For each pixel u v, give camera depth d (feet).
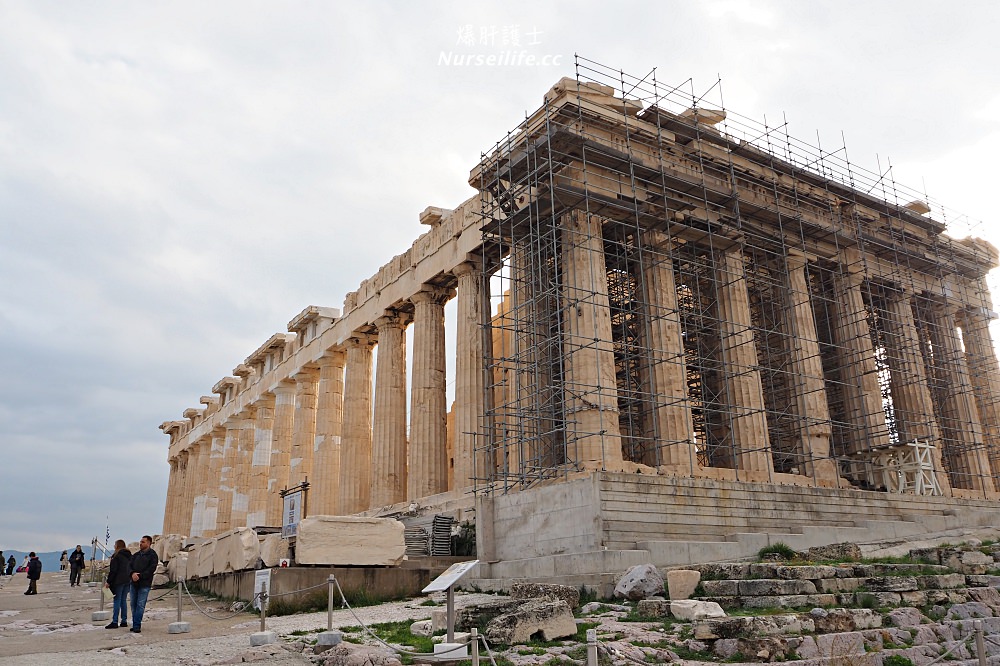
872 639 42.57
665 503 72.43
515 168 92.84
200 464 216.13
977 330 137.39
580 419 85.46
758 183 108.78
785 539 72.59
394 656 38.91
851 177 120.88
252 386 184.34
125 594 58.39
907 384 122.83
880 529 81.71
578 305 88.63
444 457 114.42
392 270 129.80
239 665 40.34
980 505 106.83
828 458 101.65
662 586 54.34
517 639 40.68
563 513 70.85
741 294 104.78
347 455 135.03
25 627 60.23
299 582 65.46
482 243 105.50
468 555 83.92
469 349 106.73
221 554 82.07
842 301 119.34
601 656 37.58
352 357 140.15
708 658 39.11
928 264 127.85
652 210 97.60
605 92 96.07
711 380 111.34
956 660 42.73
